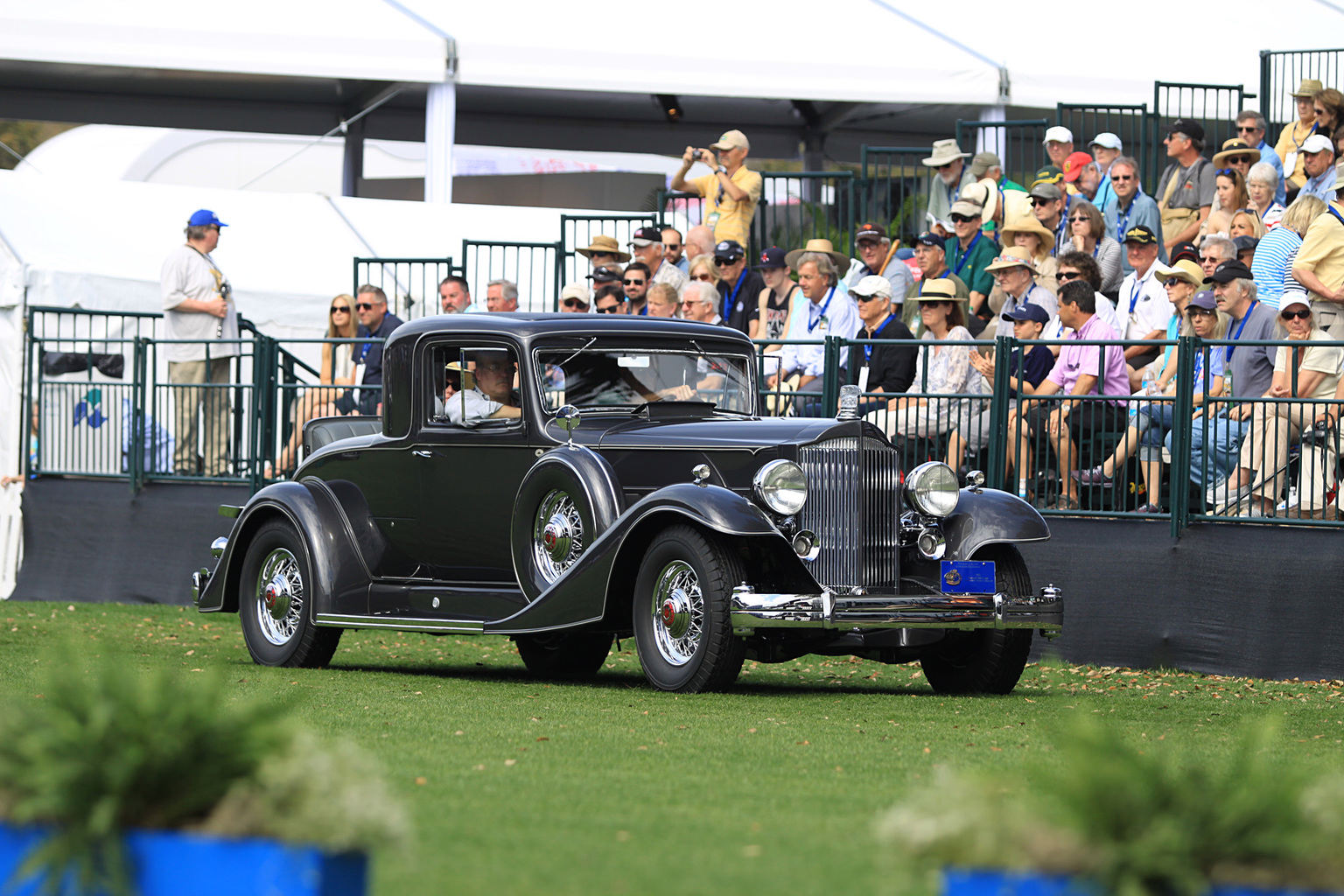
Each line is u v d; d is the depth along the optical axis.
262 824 9.20
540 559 29.91
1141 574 35.56
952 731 23.05
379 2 63.72
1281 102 63.41
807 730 22.75
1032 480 37.72
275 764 9.45
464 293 49.53
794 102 72.56
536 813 15.19
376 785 9.55
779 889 11.95
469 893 11.65
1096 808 8.90
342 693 26.98
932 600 28.14
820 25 64.12
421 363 32.25
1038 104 63.25
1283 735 23.97
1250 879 8.72
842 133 75.00
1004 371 37.50
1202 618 34.62
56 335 54.53
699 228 52.03
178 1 62.00
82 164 72.50
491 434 31.16
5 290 54.72
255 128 72.94
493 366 31.36
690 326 32.88
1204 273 41.12
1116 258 46.72
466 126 73.62
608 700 26.39
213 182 74.00
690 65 62.91
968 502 30.00
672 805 15.91
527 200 74.44
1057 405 37.09
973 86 62.69
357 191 74.19
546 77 62.78
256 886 9.03
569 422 29.77
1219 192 46.94
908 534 30.08
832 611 27.12
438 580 32.34
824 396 40.03
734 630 27.05
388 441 32.75
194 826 9.37
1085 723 9.59
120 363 54.06
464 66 62.59
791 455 28.36
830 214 60.84
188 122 72.25
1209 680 33.09
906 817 9.22
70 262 56.25
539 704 25.48
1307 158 45.34
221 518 49.12
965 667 30.12
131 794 9.38
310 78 68.06
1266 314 37.03
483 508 31.30
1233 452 34.84
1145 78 63.78
